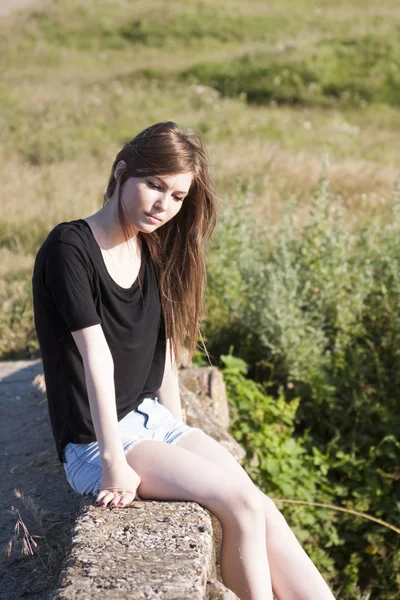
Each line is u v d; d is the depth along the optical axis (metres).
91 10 24.11
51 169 10.38
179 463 2.66
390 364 5.74
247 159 10.75
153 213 2.70
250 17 23.61
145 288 2.88
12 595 2.70
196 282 3.03
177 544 2.38
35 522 3.18
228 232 6.19
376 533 4.94
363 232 6.25
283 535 2.68
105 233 2.77
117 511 2.58
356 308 5.80
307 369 5.54
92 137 12.62
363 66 18.02
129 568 2.26
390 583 4.82
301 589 2.62
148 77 17.97
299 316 5.70
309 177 9.86
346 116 15.91
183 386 4.38
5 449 3.91
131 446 2.72
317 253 6.16
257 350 5.69
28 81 17.66
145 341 2.86
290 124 14.10
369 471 5.19
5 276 6.71
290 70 17.61
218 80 17.64
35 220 8.16
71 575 2.22
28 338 5.78
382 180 9.88
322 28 22.36
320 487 5.12
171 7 24.23
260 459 4.77
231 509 2.55
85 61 20.67
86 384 2.60
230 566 2.54
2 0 27.84
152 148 2.66
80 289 2.62
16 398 4.55
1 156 11.23
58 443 2.81
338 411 5.46
